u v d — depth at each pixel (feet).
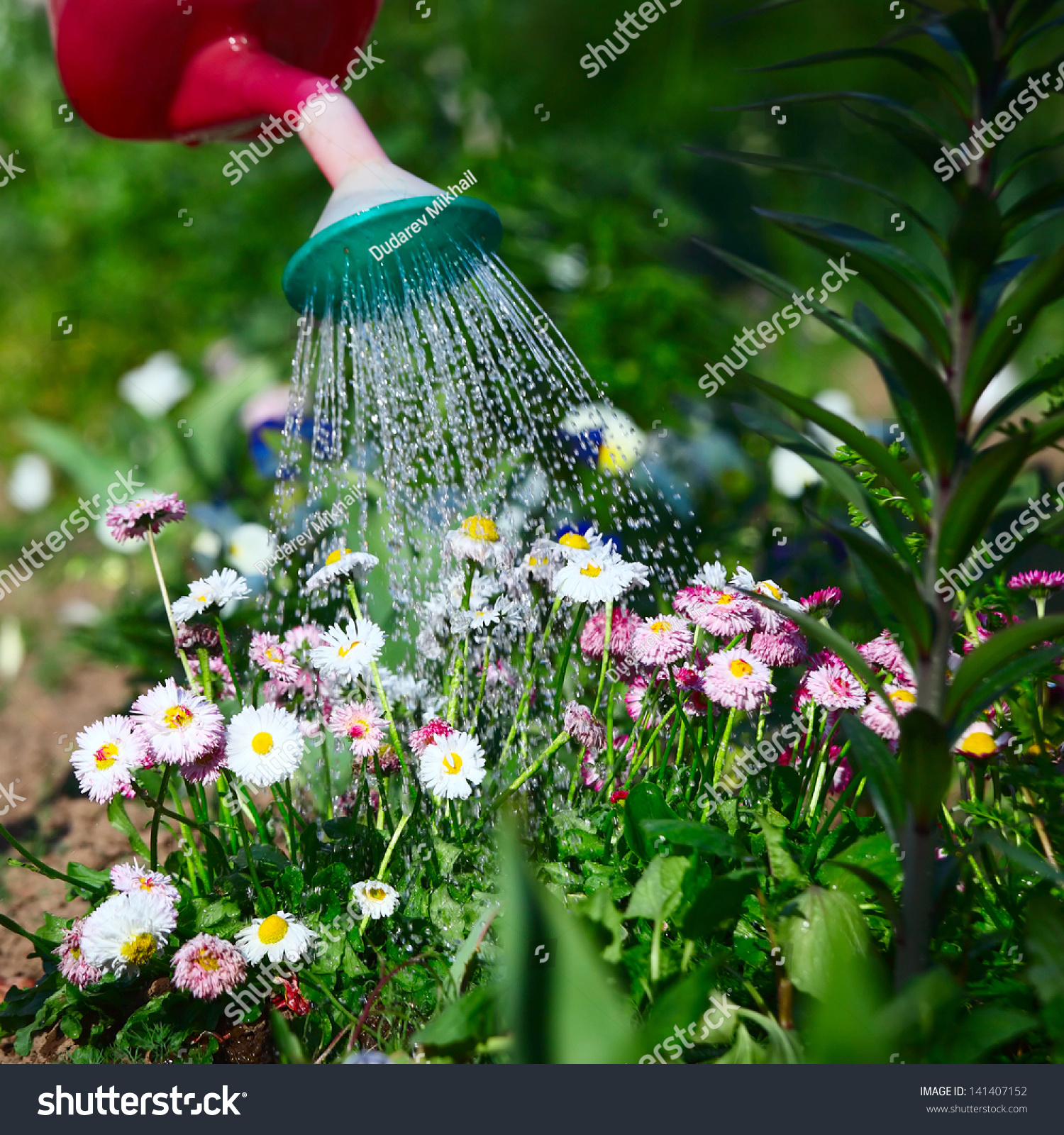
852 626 7.55
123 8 5.79
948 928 4.50
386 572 7.30
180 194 12.96
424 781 4.97
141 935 4.64
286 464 8.90
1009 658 3.58
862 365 16.03
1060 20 3.31
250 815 5.77
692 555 8.84
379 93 12.91
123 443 11.45
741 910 3.96
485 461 7.36
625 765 5.90
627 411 9.74
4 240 13.26
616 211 11.40
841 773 5.76
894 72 18.53
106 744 4.95
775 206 17.54
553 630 6.32
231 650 7.27
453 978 4.31
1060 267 3.08
